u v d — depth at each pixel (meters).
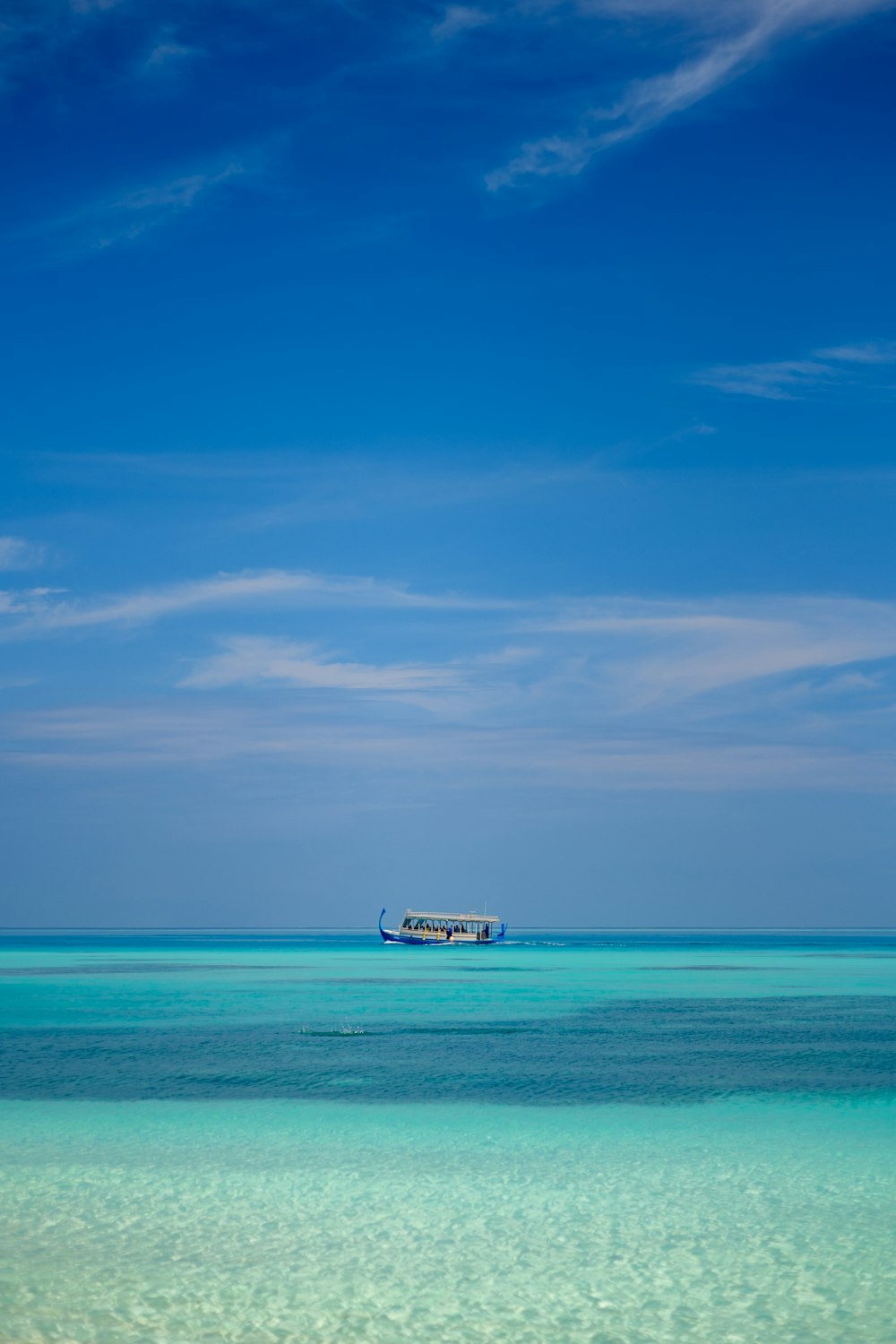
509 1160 21.52
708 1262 16.06
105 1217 17.88
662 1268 15.84
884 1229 17.42
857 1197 19.05
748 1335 13.71
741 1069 33.09
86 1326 13.75
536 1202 18.81
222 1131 24.02
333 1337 13.59
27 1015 51.44
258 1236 17.00
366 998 62.97
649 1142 23.03
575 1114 26.02
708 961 121.12
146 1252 16.31
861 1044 40.06
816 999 62.94
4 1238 16.81
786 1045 39.69
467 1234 17.19
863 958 129.38
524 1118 25.50
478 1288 15.09
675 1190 19.48
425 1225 17.59
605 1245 16.72
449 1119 25.30
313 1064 34.19
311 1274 15.52
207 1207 18.42
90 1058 35.34
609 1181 20.06
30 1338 13.40
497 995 66.19
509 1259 16.16
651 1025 47.12
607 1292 14.99
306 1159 21.58
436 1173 20.52
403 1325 13.94
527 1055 36.31
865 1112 26.31
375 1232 17.23
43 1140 23.12
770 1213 18.20
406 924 172.25
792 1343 13.51
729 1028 45.94
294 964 109.31
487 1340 13.56
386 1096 28.25
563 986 74.50
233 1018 50.03
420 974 90.94
